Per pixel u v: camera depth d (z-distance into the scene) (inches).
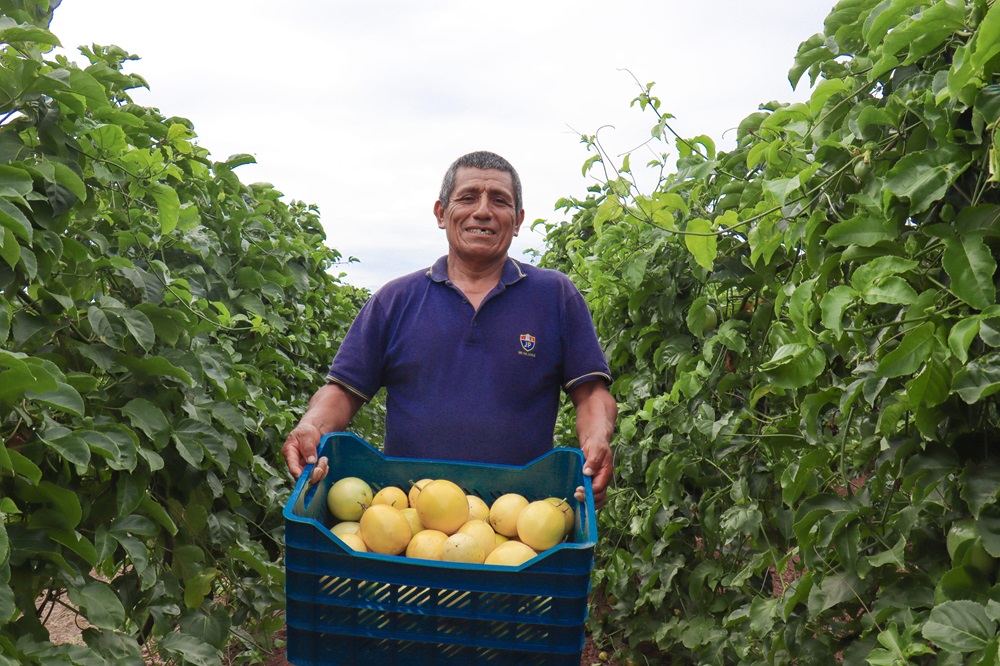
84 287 72.0
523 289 93.9
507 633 55.2
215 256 118.5
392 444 93.4
